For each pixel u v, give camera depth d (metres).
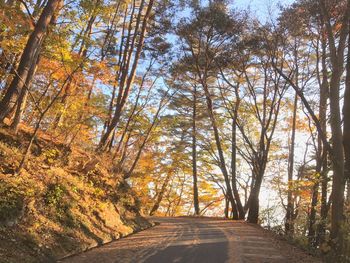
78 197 15.12
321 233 18.16
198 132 46.72
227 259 12.81
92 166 17.84
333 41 14.60
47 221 11.93
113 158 24.11
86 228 13.97
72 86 16.25
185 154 51.09
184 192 56.22
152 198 55.50
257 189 32.59
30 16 13.45
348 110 13.73
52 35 13.88
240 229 24.34
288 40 28.34
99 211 16.48
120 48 29.09
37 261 9.66
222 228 24.25
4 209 10.20
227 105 39.94
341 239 12.66
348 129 13.59
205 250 14.38
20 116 14.70
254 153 33.16
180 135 49.69
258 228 26.31
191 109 48.44
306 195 25.86
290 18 24.08
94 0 13.96
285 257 13.91
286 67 31.80
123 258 11.85
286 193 27.02
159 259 12.14
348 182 13.24
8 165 12.29
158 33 34.69
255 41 30.53
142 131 43.00
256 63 34.22
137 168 49.44
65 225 12.78
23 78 13.96
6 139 13.73
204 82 37.22
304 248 17.33
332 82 14.07
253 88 34.03
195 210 45.56
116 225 17.41
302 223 23.22
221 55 34.94
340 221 12.91
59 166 15.90
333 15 18.20
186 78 41.78
